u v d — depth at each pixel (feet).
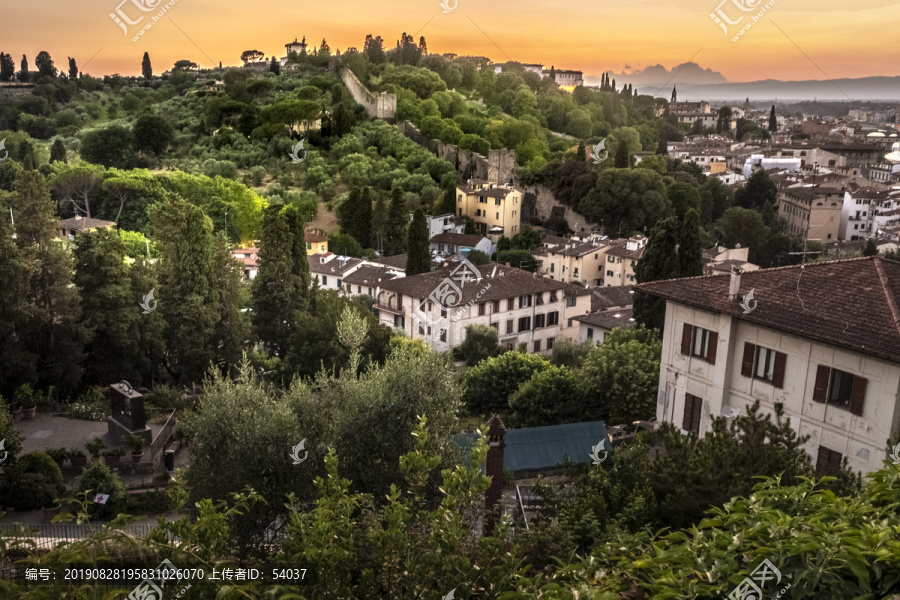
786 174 591.37
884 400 80.64
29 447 114.73
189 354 164.96
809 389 88.99
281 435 70.28
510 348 244.42
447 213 443.32
